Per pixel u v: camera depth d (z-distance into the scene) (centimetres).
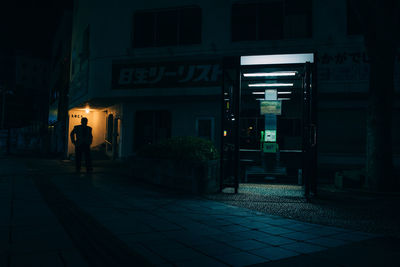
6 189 583
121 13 1319
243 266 259
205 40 1228
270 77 873
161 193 644
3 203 457
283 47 1159
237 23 1223
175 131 1350
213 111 1320
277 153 945
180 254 281
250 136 1220
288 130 1210
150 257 269
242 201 586
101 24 1330
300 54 671
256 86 968
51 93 2822
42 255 258
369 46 779
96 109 1738
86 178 811
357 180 786
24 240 294
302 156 838
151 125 1392
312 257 286
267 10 1205
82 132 952
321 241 339
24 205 450
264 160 955
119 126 1488
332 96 1142
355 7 768
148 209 479
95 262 249
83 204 484
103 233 335
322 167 1184
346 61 1095
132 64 1268
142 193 629
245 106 1235
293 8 1183
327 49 1115
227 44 1209
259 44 1180
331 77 1098
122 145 1407
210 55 1198
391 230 395
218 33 1219
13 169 973
